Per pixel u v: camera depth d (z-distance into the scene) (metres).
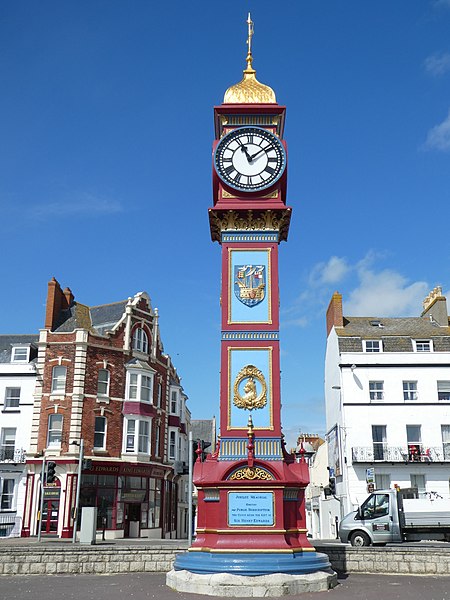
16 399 43.41
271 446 17.67
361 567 20.80
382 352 44.12
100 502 39.66
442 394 43.47
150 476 43.19
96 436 40.56
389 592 15.75
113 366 42.22
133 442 41.88
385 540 27.56
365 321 49.34
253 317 18.92
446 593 15.73
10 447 42.22
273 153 20.03
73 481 38.69
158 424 45.09
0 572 20.78
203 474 17.59
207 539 17.00
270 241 19.66
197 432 78.88
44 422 40.06
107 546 21.30
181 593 15.31
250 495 16.98
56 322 43.31
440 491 41.09
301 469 17.73
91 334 41.59
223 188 19.98
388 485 41.62
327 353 50.19
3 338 48.34
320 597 14.70
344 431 42.62
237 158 20.03
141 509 42.09
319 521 53.91
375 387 43.81
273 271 19.38
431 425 42.62
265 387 18.23
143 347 44.97
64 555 21.03
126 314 43.78
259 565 15.63
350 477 41.56
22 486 40.75
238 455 17.59
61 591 16.27
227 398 18.16
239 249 19.59
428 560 20.48
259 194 19.88
